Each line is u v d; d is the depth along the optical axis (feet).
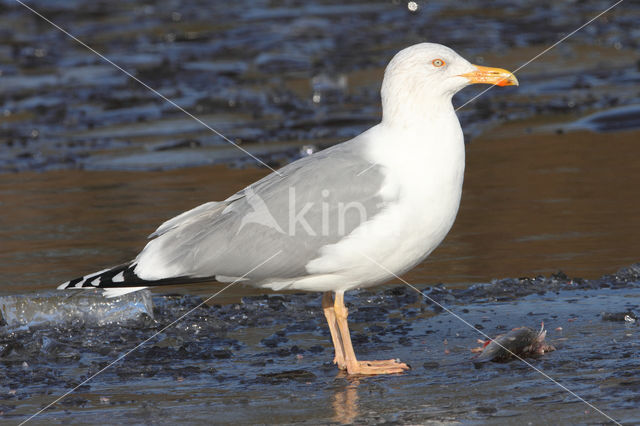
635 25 106.42
